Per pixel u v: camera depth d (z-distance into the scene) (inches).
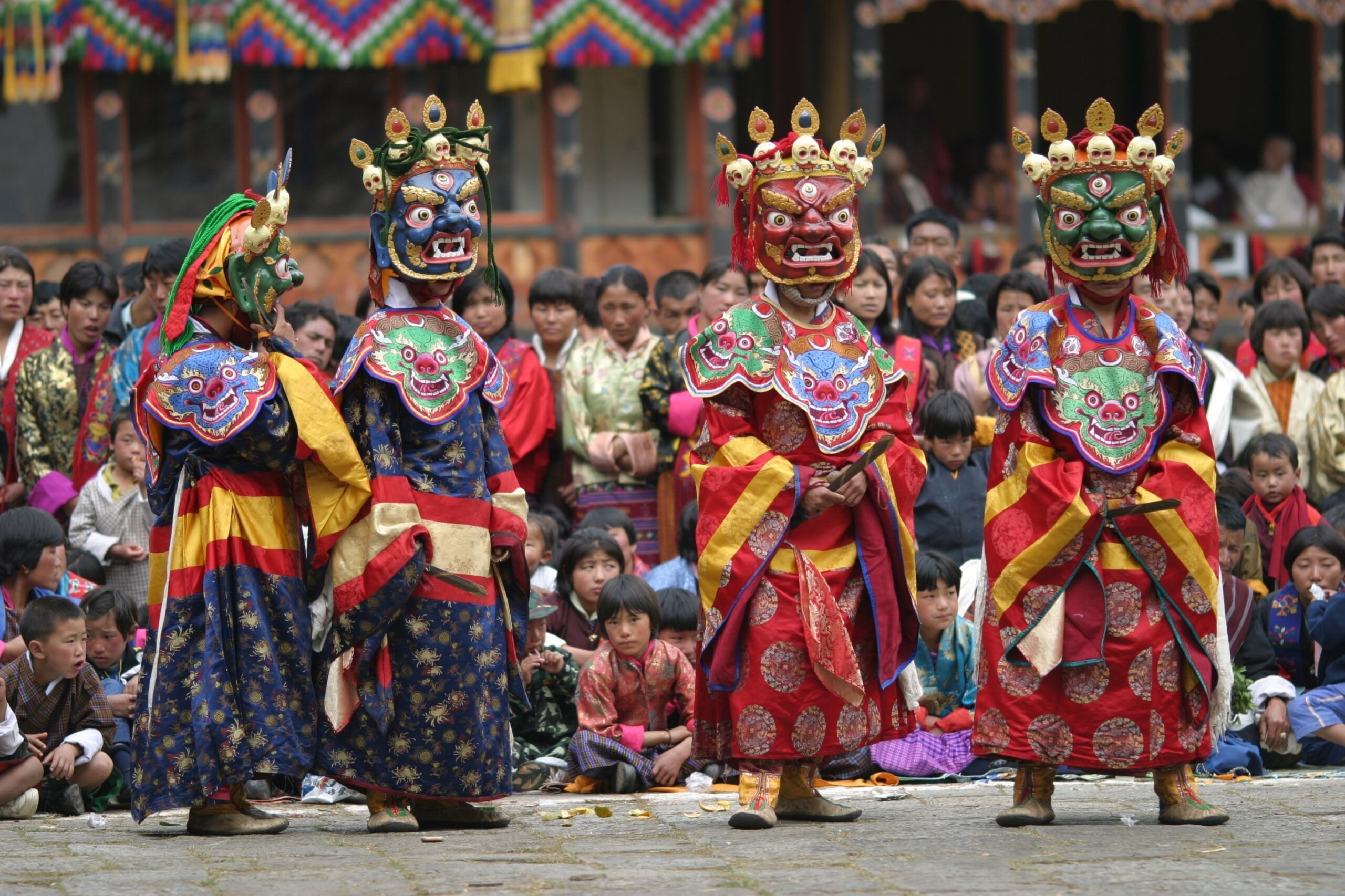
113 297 1162.0
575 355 1168.8
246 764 734.5
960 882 610.2
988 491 770.2
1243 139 2576.3
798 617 768.9
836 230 784.9
